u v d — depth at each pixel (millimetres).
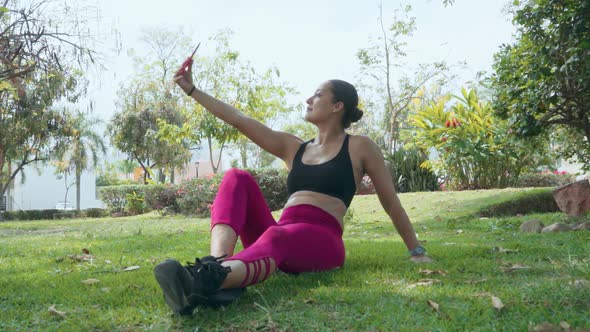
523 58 6285
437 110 12055
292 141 3230
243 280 2334
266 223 2924
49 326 2240
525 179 14938
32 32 11711
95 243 6090
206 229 8031
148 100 29594
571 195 6305
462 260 3424
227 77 18703
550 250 3770
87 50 12484
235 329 2080
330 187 3000
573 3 5707
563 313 2061
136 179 45188
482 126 11258
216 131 15914
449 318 2098
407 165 13305
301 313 2217
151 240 6098
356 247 4434
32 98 18906
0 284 3236
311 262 2867
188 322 2164
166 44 28875
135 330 2145
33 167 38438
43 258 4797
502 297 2363
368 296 2453
